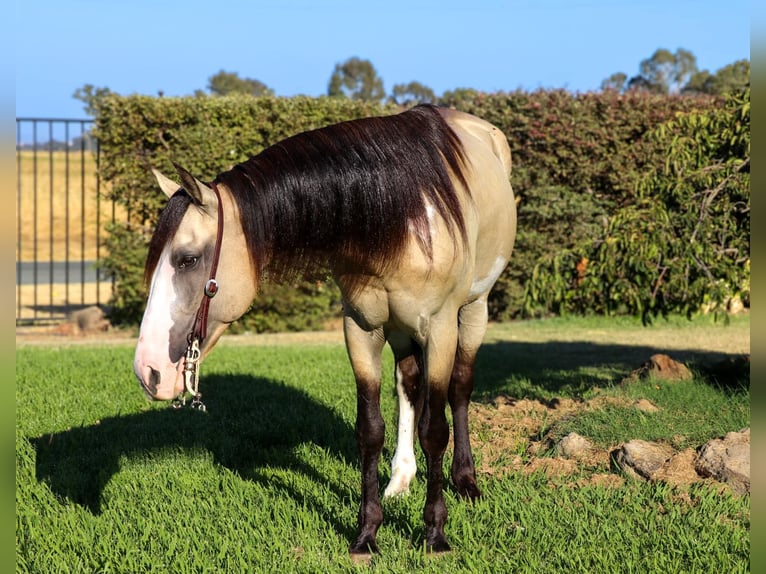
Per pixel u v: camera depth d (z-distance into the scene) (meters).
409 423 4.77
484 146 4.69
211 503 4.53
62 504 4.57
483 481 4.84
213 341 3.54
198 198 3.33
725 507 4.27
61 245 21.61
